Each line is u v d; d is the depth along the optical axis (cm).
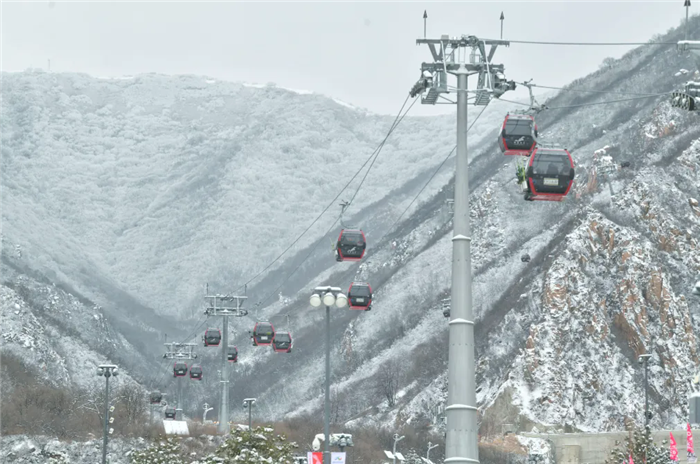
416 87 6750
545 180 7300
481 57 6744
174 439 15838
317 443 11156
